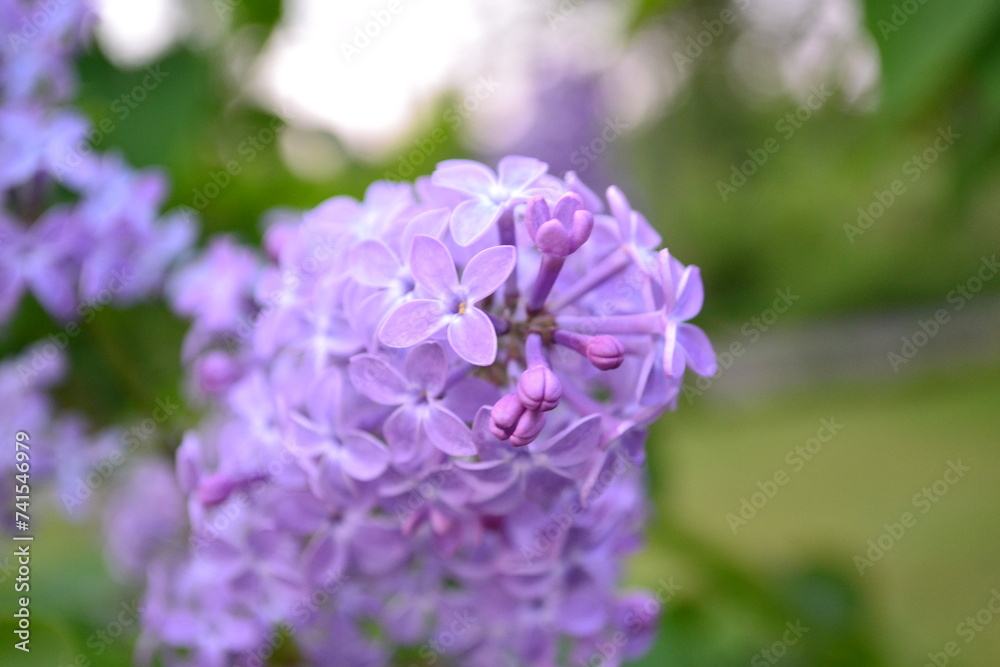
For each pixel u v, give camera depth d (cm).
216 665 21
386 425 18
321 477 19
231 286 22
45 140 23
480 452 18
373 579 20
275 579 20
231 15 26
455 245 18
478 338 17
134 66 25
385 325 18
